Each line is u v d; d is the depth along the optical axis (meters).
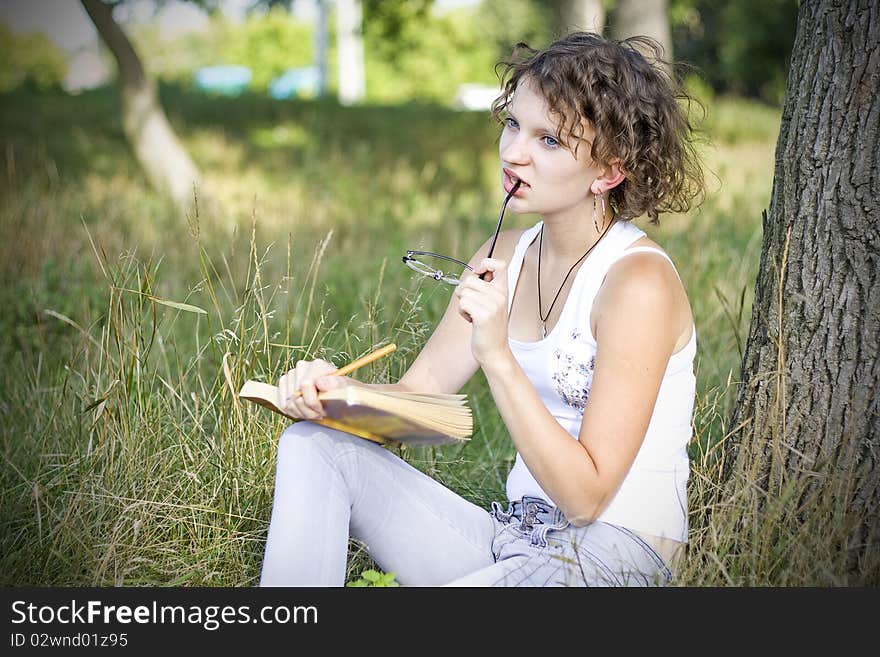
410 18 28.16
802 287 4.23
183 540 4.55
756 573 3.96
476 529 3.87
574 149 3.63
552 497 3.46
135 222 12.34
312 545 3.55
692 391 3.80
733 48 35.47
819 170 4.16
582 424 3.50
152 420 4.89
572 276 3.80
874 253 4.06
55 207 10.90
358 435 3.74
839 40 4.08
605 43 3.73
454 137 23.42
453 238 11.08
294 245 10.98
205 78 52.06
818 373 4.20
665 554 3.76
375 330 5.53
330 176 19.12
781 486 4.20
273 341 5.37
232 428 4.80
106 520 4.60
